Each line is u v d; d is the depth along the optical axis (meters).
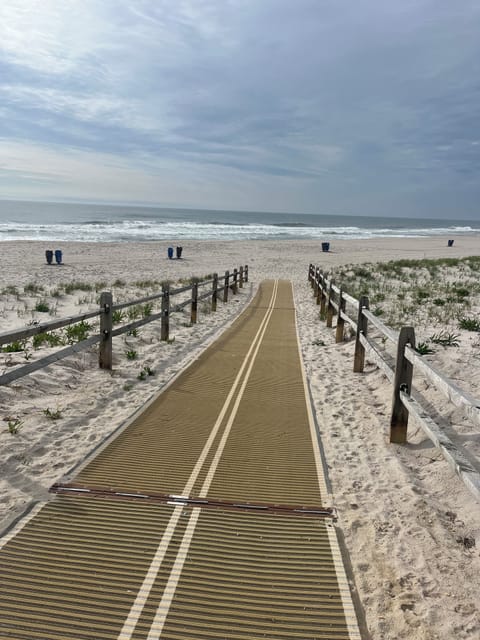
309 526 2.97
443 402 4.66
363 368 6.54
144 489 3.32
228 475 3.57
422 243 51.38
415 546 2.79
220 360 6.90
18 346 6.53
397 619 2.26
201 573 2.53
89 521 2.92
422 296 11.74
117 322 8.89
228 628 2.19
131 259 26.78
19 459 3.66
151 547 2.71
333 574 2.55
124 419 4.58
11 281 16.48
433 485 3.51
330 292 9.99
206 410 4.87
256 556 2.67
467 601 2.37
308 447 4.11
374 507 3.21
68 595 2.34
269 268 25.67
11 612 2.22
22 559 2.56
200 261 27.53
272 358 7.16
